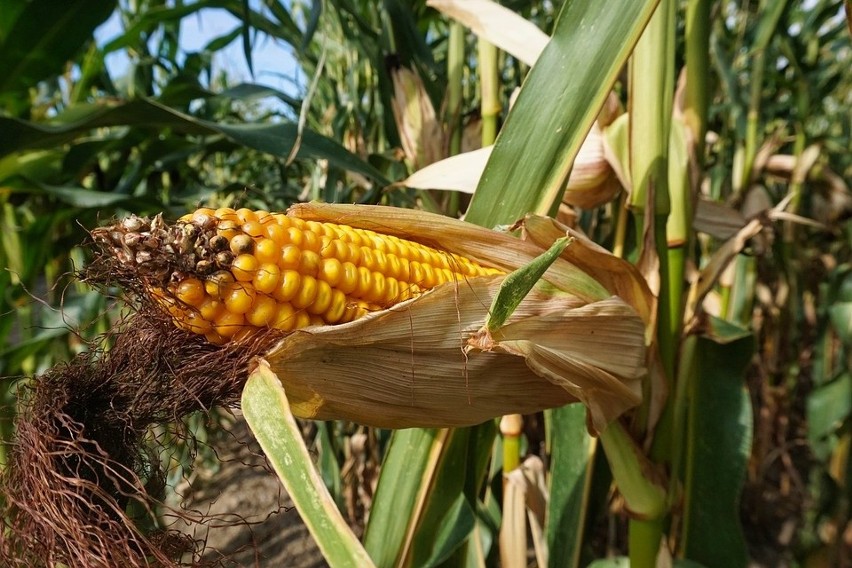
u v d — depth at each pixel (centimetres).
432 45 71
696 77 32
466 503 40
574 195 35
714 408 40
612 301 25
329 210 22
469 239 25
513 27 36
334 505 16
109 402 21
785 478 93
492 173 28
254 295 19
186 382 20
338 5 54
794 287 82
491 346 21
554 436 41
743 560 39
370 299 21
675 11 29
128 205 56
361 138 72
